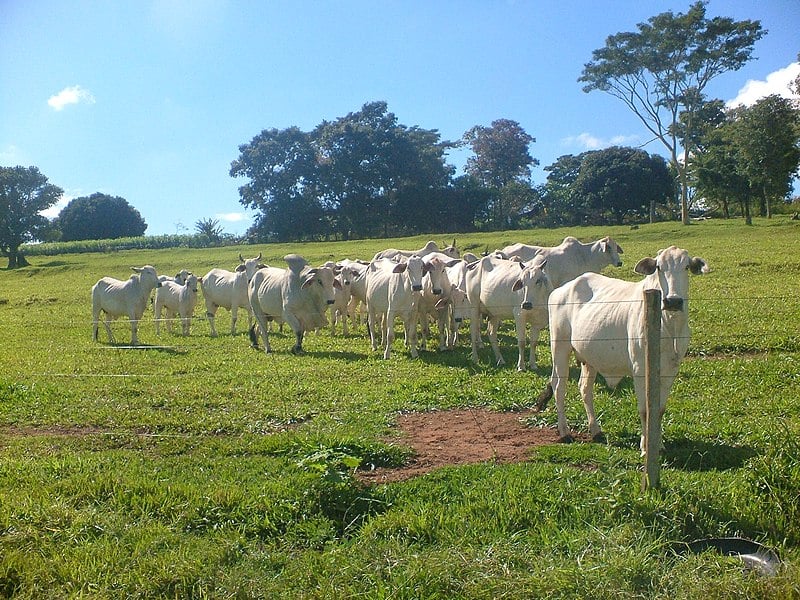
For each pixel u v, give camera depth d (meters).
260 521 6.96
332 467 7.54
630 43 52.59
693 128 60.22
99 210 104.00
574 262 18.81
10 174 69.44
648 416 6.89
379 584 5.75
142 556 6.30
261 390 12.70
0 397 12.41
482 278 14.97
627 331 8.67
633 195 70.50
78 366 15.97
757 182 52.59
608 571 5.67
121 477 8.02
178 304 22.52
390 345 16.14
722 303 19.33
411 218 76.31
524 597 5.52
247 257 49.78
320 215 75.88
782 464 6.66
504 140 94.12
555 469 7.92
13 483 8.00
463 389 12.17
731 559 5.84
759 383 11.48
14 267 66.94
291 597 5.68
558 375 9.66
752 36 51.00
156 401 12.04
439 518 6.77
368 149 74.19
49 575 6.02
